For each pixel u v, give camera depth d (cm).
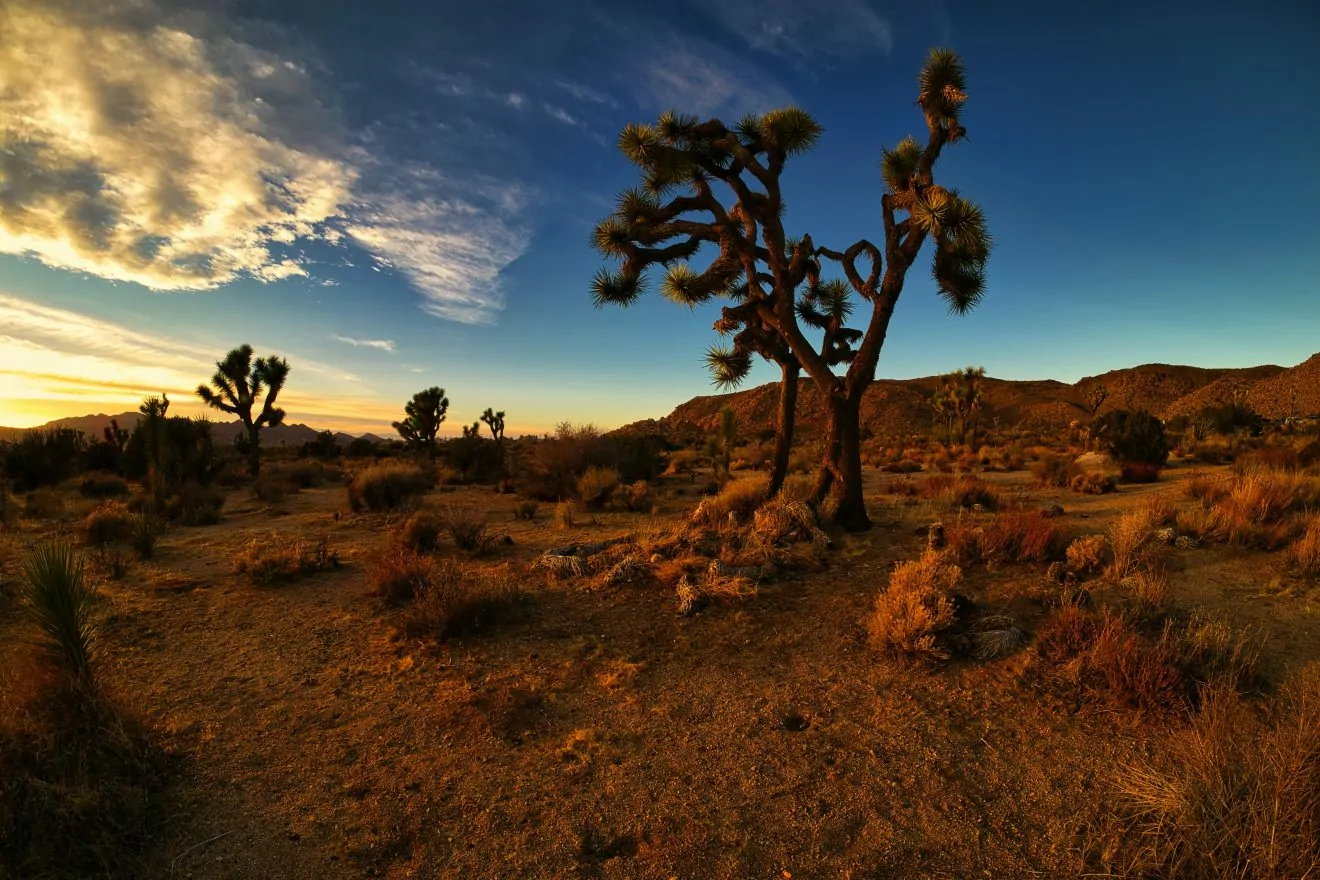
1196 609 588
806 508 973
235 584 859
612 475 1659
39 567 433
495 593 701
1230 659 470
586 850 339
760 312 1113
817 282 1268
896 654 556
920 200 946
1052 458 2195
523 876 321
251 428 2938
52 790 312
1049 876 307
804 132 1079
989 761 403
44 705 376
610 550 912
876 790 381
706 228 1120
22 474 2120
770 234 1085
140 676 556
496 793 387
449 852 338
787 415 1176
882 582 754
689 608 682
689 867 324
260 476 2525
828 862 325
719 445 1911
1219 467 1845
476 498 1830
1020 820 348
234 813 366
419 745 442
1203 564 719
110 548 1052
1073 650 515
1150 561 711
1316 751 308
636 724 467
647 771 408
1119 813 345
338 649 621
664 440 3422
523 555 1001
